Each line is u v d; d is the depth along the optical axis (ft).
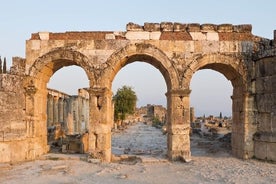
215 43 60.70
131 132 161.17
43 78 62.95
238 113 62.90
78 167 50.60
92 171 47.57
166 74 61.21
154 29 60.75
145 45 59.77
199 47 60.39
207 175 44.75
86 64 59.36
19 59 59.11
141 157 60.34
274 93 55.77
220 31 61.26
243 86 60.29
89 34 60.64
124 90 222.28
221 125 143.43
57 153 63.87
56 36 60.70
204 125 152.87
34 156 58.44
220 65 62.39
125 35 60.49
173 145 58.03
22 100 58.08
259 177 43.09
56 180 41.09
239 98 62.59
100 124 58.08
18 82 57.41
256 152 58.54
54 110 108.88
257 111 59.52
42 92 63.10
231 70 62.13
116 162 58.49
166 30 60.75
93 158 56.85
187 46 60.29
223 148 73.51
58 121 114.52
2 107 53.88
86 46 60.13
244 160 58.08
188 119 58.44
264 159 56.49
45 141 64.49
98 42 60.18
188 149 57.93
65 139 69.82
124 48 59.62
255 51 61.21
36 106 59.88
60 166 50.08
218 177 43.39
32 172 46.24
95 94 58.59
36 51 60.44
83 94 128.77
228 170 48.34
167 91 62.18
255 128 59.41
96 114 58.23
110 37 60.44
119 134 144.56
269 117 56.65
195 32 60.95
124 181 40.98
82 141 65.87
